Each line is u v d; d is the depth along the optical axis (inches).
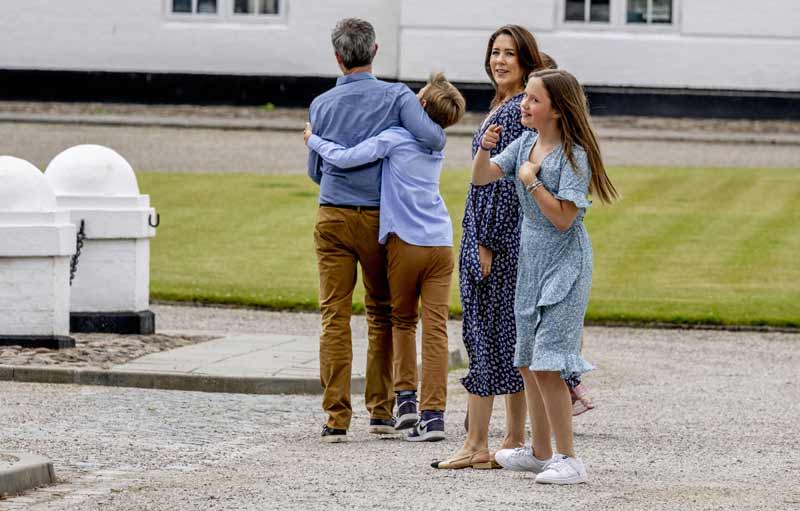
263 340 788.6
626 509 418.6
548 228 448.1
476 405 485.1
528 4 2164.1
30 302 724.7
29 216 722.2
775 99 2159.2
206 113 2171.5
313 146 544.1
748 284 1085.8
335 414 540.4
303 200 1454.2
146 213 807.1
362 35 545.6
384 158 541.0
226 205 1418.6
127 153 1749.5
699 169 1688.0
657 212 1391.5
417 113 541.0
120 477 467.2
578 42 2169.0
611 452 522.3
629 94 2172.7
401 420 553.3
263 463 494.3
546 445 469.4
